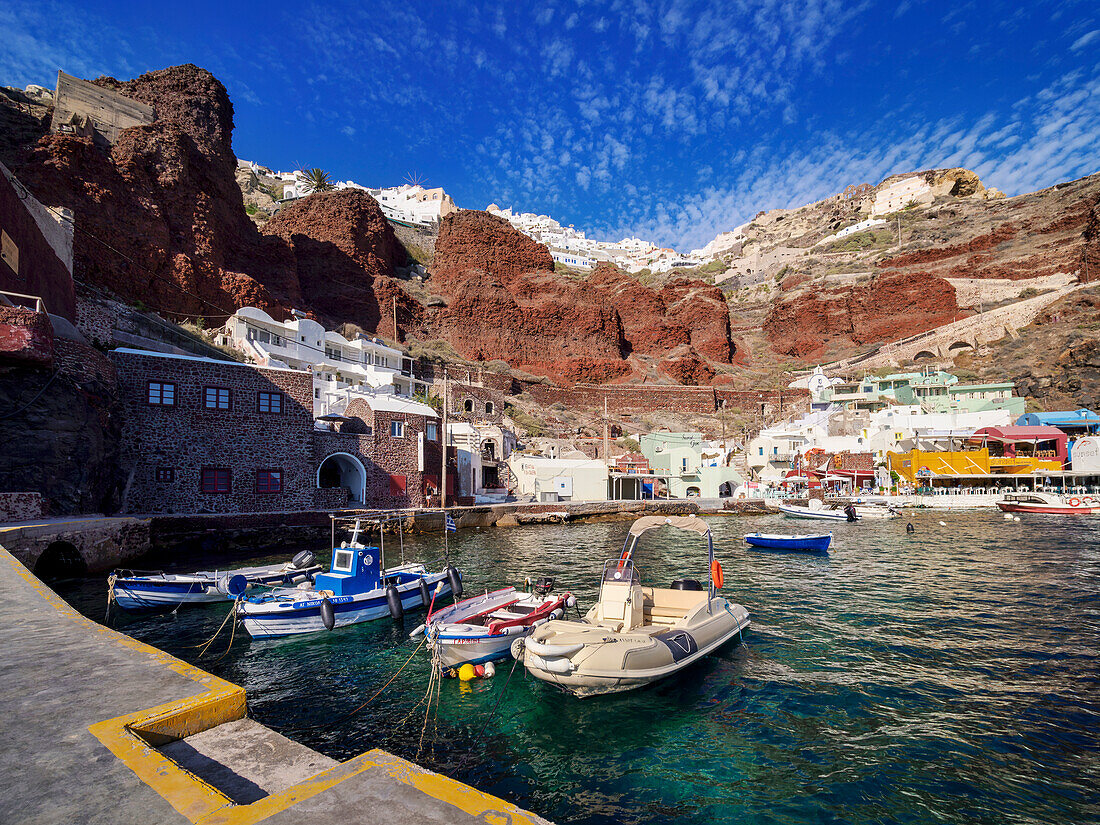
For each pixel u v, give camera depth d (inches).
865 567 1034.1
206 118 2706.7
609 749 371.6
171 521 982.4
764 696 447.8
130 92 2640.3
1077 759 351.6
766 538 1279.5
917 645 569.0
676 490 2773.1
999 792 318.7
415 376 2940.5
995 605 733.3
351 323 3245.6
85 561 768.3
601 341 4210.1
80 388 920.3
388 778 127.9
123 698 179.3
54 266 1141.1
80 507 880.9
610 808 309.9
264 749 167.0
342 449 1375.5
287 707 435.2
